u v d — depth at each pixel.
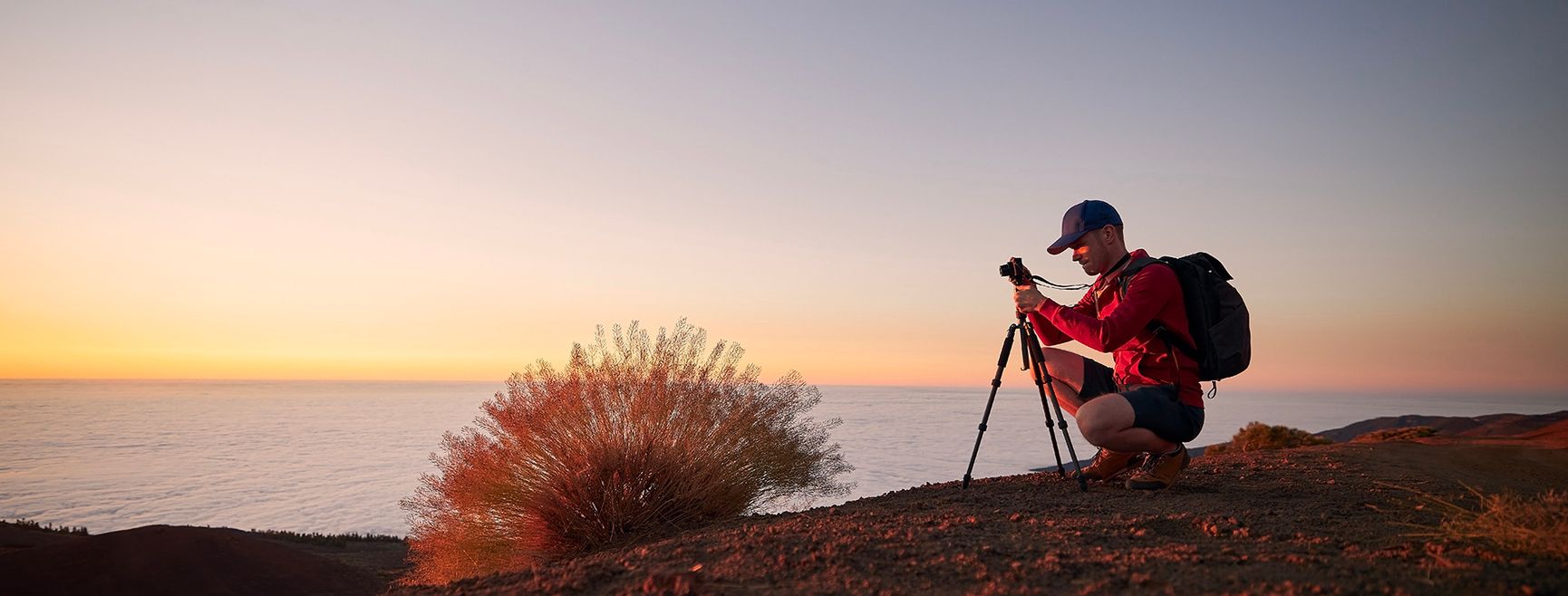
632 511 5.92
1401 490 4.84
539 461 6.06
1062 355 5.11
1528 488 5.48
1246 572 2.54
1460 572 2.41
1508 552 2.71
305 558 11.95
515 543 6.04
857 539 3.40
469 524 6.15
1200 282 4.34
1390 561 2.63
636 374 6.29
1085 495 4.63
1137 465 5.00
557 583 3.04
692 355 6.55
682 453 6.12
